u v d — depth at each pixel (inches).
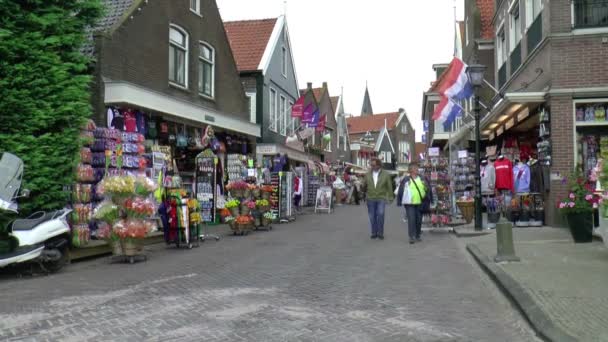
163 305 252.5
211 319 227.0
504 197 580.4
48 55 381.1
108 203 395.2
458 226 615.5
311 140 1364.4
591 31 524.1
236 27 1090.7
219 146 744.3
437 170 611.8
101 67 509.0
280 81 1093.1
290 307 248.2
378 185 528.4
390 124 2824.8
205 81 747.4
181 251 453.1
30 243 335.9
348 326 217.2
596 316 211.2
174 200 470.9
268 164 971.3
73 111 390.9
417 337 203.0
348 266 363.6
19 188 350.6
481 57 976.3
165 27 627.5
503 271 305.0
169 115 605.6
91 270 362.6
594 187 446.0
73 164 395.2
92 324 220.1
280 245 482.0
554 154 527.2
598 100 521.0
